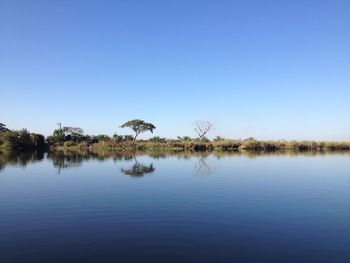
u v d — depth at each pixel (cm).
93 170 3719
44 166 4197
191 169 3769
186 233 1382
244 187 2506
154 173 3403
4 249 1216
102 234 1375
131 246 1233
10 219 1622
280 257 1132
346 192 2295
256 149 8869
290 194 2227
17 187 2556
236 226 1480
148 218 1616
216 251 1182
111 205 1900
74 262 1095
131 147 10200
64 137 12206
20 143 9550
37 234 1385
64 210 1795
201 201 1995
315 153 7188
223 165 4238
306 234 1370
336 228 1456
